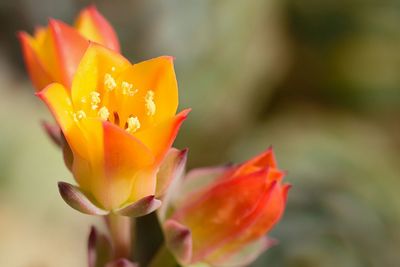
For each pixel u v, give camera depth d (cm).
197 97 27
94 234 12
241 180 12
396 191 25
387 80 30
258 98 30
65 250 22
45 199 23
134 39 26
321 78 30
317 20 31
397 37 30
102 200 11
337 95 30
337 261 22
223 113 28
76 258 22
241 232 12
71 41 12
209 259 13
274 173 12
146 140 11
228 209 12
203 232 12
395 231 23
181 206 12
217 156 28
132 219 12
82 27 13
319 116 30
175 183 12
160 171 11
